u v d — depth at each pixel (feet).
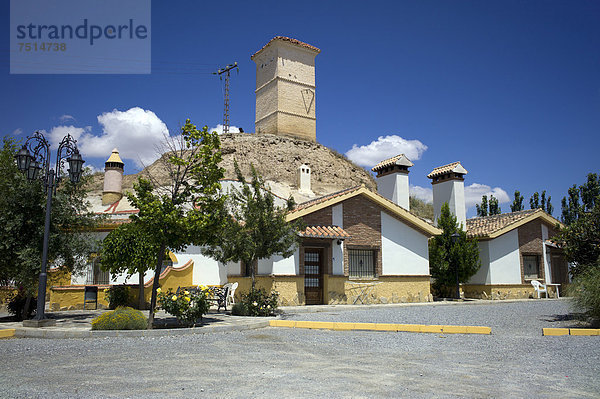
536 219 86.84
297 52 204.85
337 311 57.67
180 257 72.28
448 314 53.93
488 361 27.53
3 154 50.98
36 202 44.98
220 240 46.44
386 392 20.10
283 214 52.01
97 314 52.13
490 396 19.85
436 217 89.15
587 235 47.47
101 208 94.02
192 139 41.63
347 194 67.51
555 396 20.03
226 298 57.77
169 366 24.84
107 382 21.27
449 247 77.20
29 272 43.45
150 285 61.77
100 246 52.70
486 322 46.42
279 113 197.67
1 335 35.37
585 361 27.66
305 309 56.90
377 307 63.31
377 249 70.08
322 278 65.57
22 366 24.80
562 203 114.32
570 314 53.16
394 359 27.71
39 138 41.91
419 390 20.56
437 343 33.91
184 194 40.98
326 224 65.92
